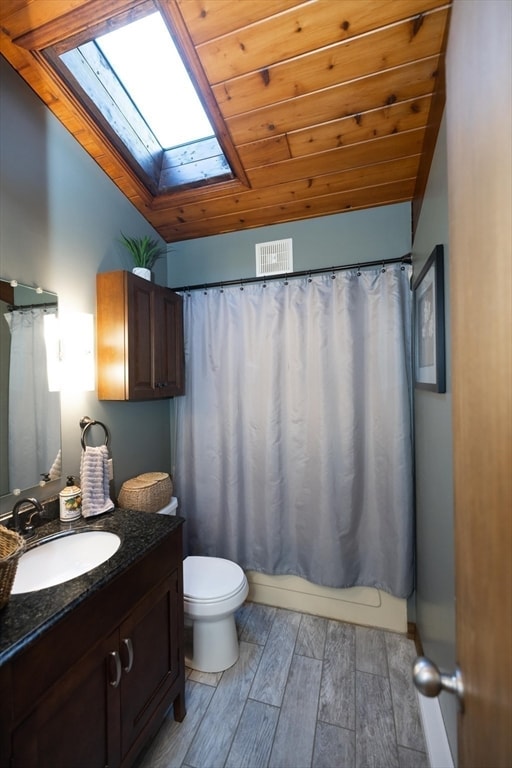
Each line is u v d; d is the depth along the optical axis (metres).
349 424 1.86
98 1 1.11
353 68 1.26
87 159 1.64
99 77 1.46
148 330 1.80
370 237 1.92
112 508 1.48
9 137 1.28
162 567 1.25
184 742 1.28
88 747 0.91
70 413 1.53
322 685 1.52
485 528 0.46
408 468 1.78
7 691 0.71
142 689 1.12
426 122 1.42
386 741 1.28
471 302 0.52
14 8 1.14
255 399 2.08
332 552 1.88
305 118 1.45
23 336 1.33
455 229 0.61
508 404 0.39
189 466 2.24
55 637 0.82
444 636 1.17
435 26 1.11
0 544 0.93
